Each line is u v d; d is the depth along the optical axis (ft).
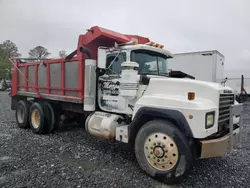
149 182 9.86
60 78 17.29
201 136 8.93
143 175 10.58
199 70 33.47
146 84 11.76
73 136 18.15
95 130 13.79
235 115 11.27
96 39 15.26
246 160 13.10
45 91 19.11
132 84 11.51
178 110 9.48
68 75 16.42
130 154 13.74
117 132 12.34
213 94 9.87
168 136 9.60
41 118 18.12
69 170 10.89
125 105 12.82
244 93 54.39
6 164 11.42
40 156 12.87
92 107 14.49
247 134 20.44
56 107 19.15
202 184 9.82
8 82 136.05
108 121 13.03
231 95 11.85
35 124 19.08
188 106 9.27
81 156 13.12
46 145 15.23
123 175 10.52
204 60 32.91
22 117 21.42
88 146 15.25
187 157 9.15
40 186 9.09
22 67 22.38
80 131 20.15
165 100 10.04
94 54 15.84
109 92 13.92
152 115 10.30
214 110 9.55
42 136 18.01
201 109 8.94
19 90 23.18
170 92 10.73
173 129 9.47
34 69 20.42
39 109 18.33
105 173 10.68
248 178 10.53
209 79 32.48
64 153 13.60
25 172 10.48
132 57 12.92
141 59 13.37
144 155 10.46
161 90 11.04
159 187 9.44
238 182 10.09
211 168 11.77
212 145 9.23
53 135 18.47
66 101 16.53
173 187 9.50
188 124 9.18
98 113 14.35
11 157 12.53
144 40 17.75
